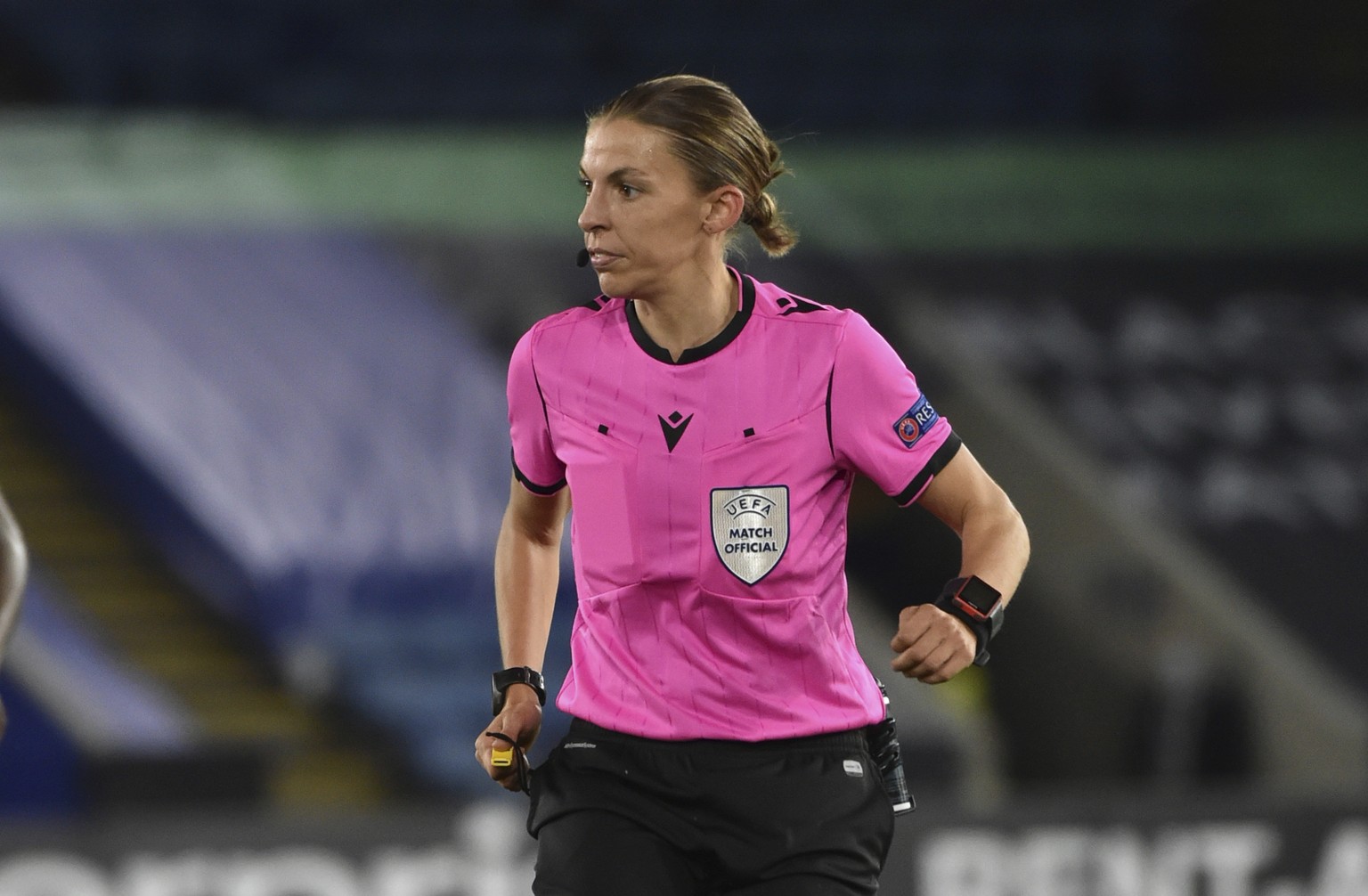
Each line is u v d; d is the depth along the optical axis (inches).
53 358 1451.8
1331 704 1460.4
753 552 360.8
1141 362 1713.8
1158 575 1521.9
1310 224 1884.8
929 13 2042.3
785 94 1971.0
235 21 1923.0
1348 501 1624.0
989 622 358.6
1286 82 2074.3
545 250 1681.8
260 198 1733.5
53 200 1678.2
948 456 370.9
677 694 367.6
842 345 365.7
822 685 370.0
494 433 1482.5
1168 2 2087.8
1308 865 890.1
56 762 1075.3
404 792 1293.1
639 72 1963.6
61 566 1389.0
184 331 1520.7
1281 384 1708.9
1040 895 865.5
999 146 1990.7
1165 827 881.5
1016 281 1763.0
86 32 1887.3
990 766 1378.0
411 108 1908.2
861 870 368.8
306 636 1316.4
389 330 1574.8
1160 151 2000.5
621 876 360.8
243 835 826.8
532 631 401.7
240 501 1359.5
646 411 366.6
